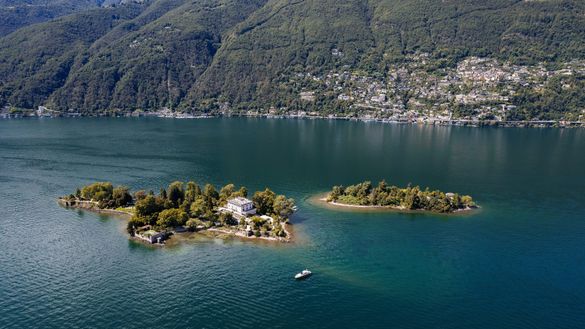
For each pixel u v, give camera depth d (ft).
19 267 572.10
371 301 513.86
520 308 507.30
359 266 595.06
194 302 501.15
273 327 463.83
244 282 545.44
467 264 609.42
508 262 618.03
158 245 645.51
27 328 452.76
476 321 482.69
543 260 626.23
